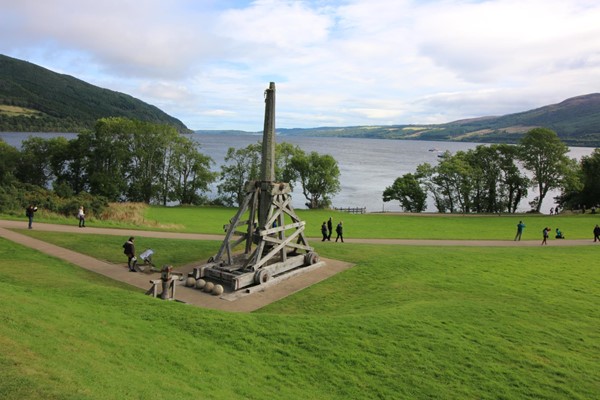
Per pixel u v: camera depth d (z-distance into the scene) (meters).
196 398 8.35
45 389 6.79
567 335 14.22
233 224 21.70
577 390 10.73
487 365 11.75
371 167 188.38
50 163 74.56
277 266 21.84
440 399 10.12
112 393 7.39
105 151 68.56
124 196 72.88
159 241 28.48
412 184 81.75
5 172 68.19
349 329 13.55
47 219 35.66
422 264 24.50
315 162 80.12
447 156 85.75
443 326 14.20
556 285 20.77
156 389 8.27
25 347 8.44
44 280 17.27
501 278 21.84
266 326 13.52
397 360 11.77
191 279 19.67
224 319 13.75
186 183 77.81
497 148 81.19
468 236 42.69
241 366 10.84
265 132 22.06
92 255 23.86
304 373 10.91
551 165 75.19
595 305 17.73
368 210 93.56
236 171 77.12
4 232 27.47
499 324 14.75
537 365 11.88
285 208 22.88
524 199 117.44
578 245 35.81
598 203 80.56
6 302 11.15
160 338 11.62
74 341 9.72
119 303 14.27
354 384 10.55
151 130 71.00
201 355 11.04
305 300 18.69
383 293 19.33
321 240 35.22
